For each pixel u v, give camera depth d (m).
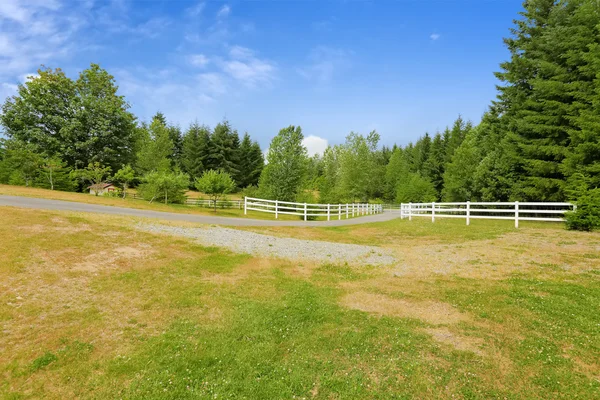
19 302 5.75
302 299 7.26
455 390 4.07
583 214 12.82
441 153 61.84
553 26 22.94
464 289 7.73
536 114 21.27
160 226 12.80
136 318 5.84
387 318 6.21
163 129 45.62
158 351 4.84
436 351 4.96
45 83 30.33
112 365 4.43
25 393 3.82
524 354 4.84
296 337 5.50
